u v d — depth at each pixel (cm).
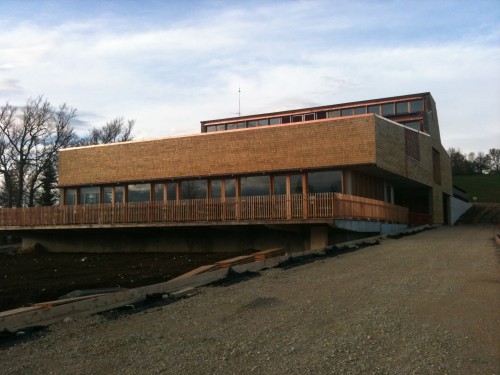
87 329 762
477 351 557
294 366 530
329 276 1131
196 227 2327
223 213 2183
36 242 2927
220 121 4250
